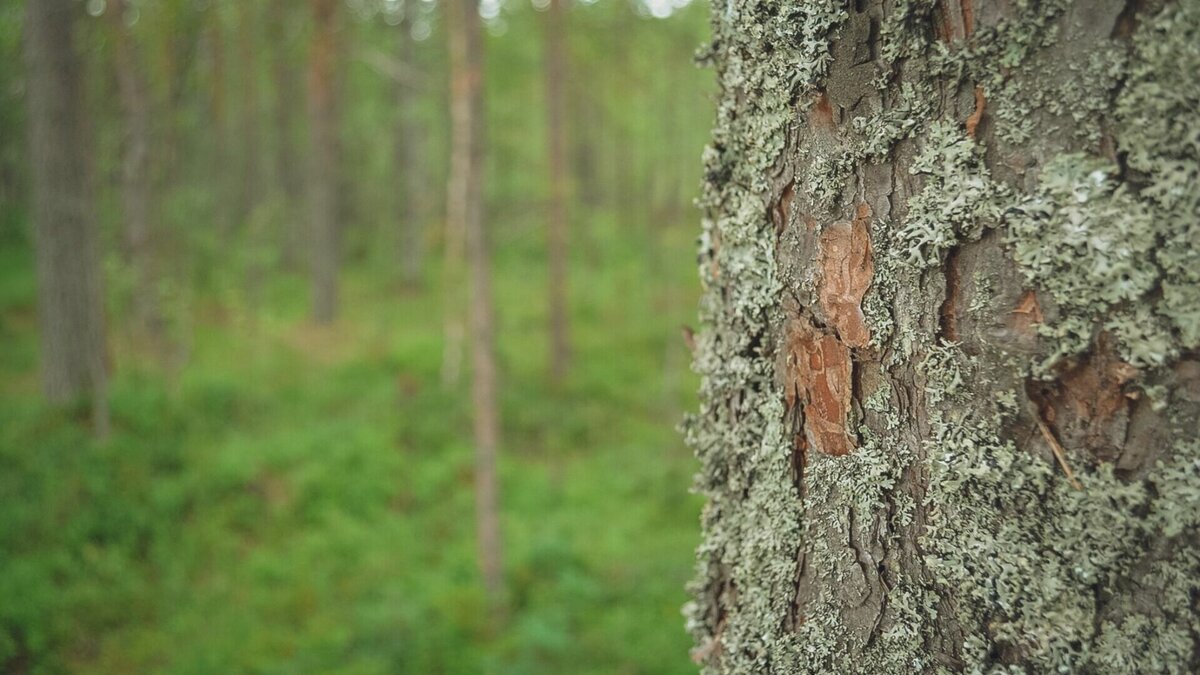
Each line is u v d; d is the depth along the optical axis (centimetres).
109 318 964
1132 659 82
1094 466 82
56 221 745
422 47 1378
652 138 1349
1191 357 76
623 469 838
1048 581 85
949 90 87
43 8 723
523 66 1166
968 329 88
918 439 94
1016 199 83
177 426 766
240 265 1348
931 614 95
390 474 750
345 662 480
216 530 625
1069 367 82
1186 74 73
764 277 110
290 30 1134
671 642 511
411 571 599
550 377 1082
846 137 95
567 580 584
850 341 99
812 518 108
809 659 108
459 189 1040
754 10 102
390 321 1291
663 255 1541
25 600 509
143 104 925
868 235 95
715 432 127
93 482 635
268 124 1812
